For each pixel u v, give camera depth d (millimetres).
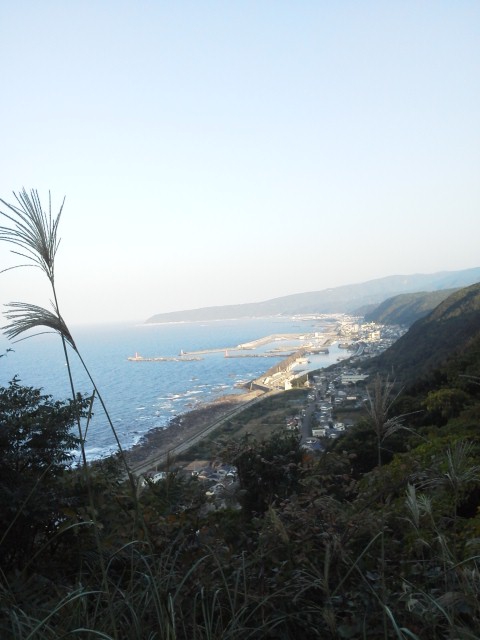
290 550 2760
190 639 2438
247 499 4391
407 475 3061
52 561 4125
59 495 4523
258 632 2439
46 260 2377
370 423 2947
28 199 2367
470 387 15352
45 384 51469
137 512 2652
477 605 2137
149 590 2400
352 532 2818
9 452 4852
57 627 2268
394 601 2432
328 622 2244
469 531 3314
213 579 2816
